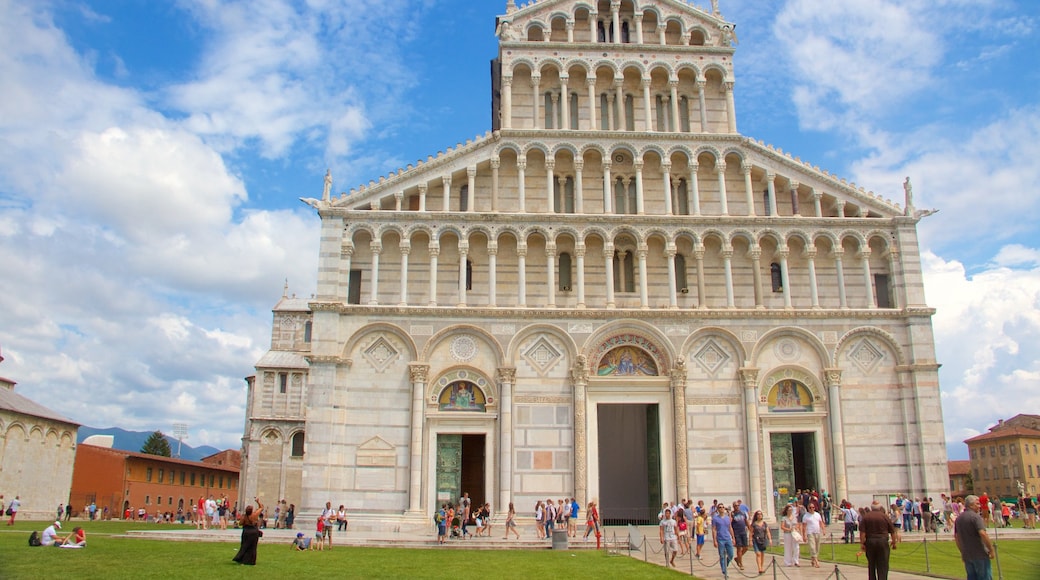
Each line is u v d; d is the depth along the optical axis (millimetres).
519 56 57875
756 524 31516
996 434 129750
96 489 95250
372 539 42750
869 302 54656
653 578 29453
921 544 41969
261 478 87438
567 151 56375
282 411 89562
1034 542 43094
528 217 54031
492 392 51438
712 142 56875
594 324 52625
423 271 54406
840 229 55781
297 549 38625
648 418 54312
